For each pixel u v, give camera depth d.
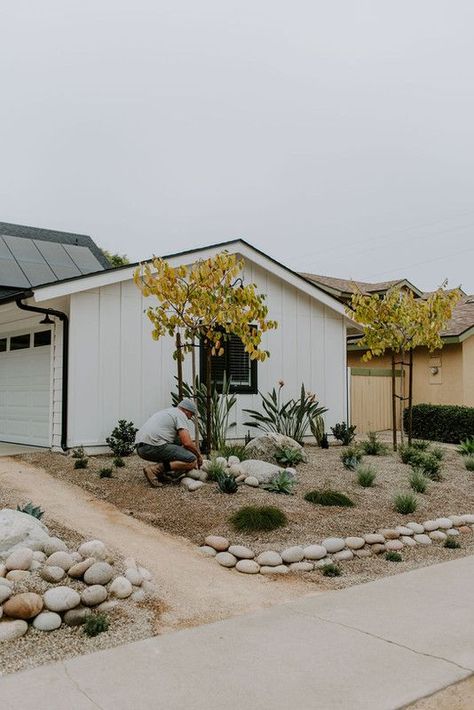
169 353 11.81
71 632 4.22
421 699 3.33
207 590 5.24
